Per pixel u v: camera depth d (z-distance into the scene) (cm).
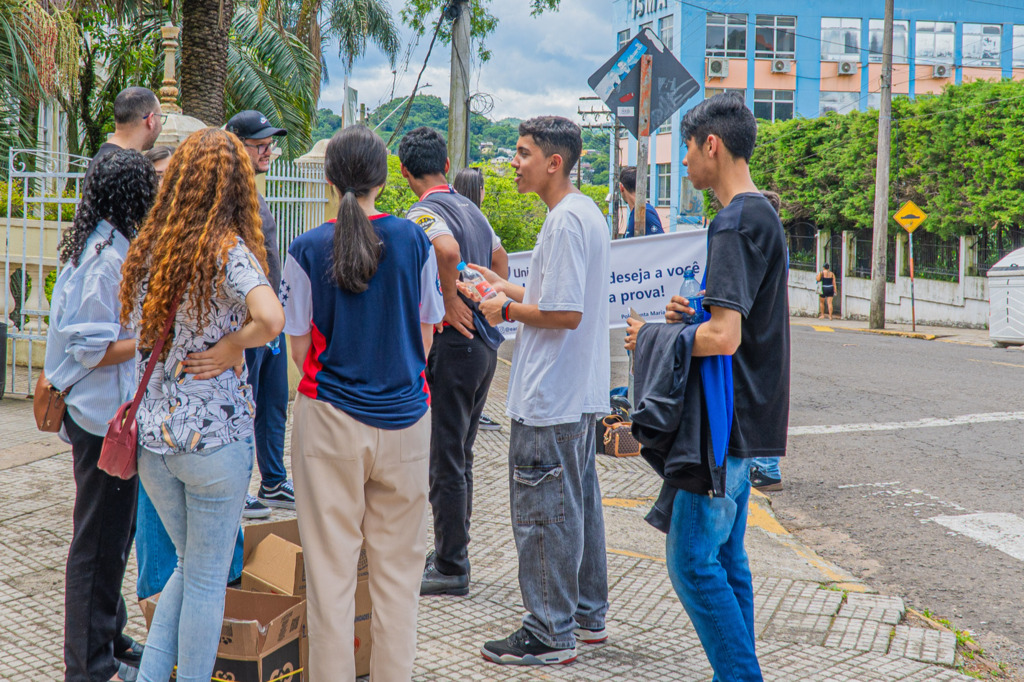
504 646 340
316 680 278
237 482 258
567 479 336
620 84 687
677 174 4275
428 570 407
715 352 268
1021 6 4047
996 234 2177
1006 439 823
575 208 331
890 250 2558
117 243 279
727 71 4044
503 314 335
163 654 265
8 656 326
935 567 506
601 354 349
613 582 429
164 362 254
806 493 659
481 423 776
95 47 1520
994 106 2072
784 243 280
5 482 531
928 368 1312
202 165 251
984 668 374
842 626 392
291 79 1742
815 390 1108
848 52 4106
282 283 279
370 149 277
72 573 287
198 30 1152
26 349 865
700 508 282
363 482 282
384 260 280
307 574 280
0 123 1095
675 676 333
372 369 279
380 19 2319
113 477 285
